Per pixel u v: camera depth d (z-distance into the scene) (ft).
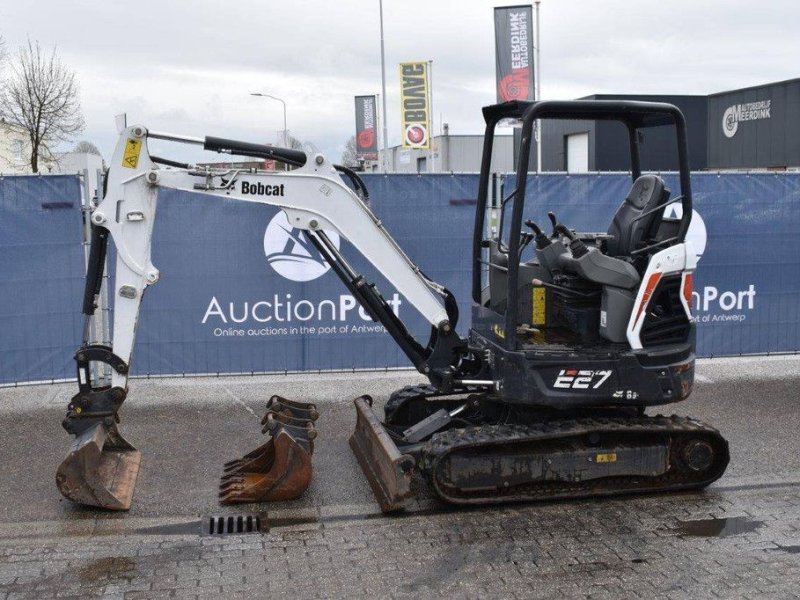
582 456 19.92
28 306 29.53
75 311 29.81
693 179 32.24
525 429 19.85
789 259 33.22
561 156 94.53
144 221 20.22
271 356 31.35
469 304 31.68
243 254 30.55
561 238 22.07
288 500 20.47
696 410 27.68
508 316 19.99
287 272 30.83
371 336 31.60
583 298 20.88
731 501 20.25
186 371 31.07
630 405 20.66
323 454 23.77
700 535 18.31
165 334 30.76
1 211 28.91
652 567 16.81
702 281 32.81
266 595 15.87
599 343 20.71
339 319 31.37
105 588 16.16
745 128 78.48
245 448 24.23
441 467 19.47
